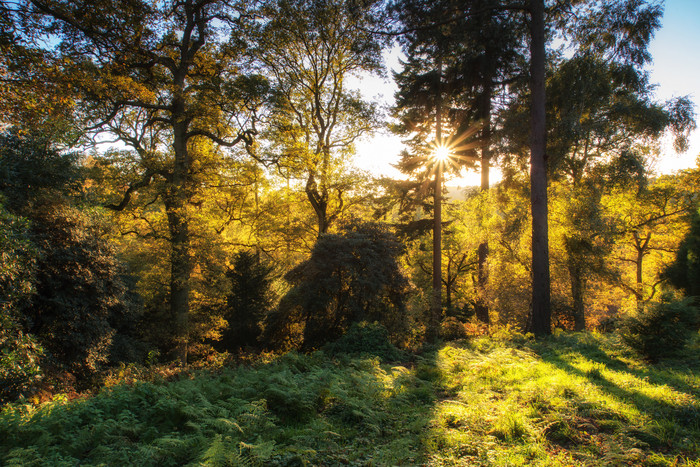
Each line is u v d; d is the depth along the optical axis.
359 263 14.32
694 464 3.91
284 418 6.00
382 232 15.86
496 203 23.09
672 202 27.02
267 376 7.67
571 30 18.31
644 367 7.95
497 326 18.97
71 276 10.48
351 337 12.34
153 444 4.97
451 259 33.88
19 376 7.77
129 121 20.61
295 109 23.98
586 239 17.83
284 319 15.80
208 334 21.39
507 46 20.34
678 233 28.30
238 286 23.44
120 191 18.31
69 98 13.06
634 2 16.25
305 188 24.33
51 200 10.38
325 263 13.95
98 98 15.66
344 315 14.22
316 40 23.05
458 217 29.27
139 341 19.67
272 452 4.62
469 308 26.94
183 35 19.09
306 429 5.34
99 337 11.71
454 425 5.50
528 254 20.09
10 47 10.79
